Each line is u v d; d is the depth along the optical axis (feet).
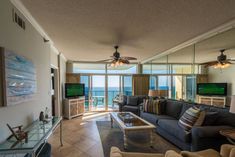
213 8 7.39
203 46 13.53
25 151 5.26
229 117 8.75
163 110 14.48
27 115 8.10
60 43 13.55
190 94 15.14
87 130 13.82
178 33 11.02
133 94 24.38
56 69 17.38
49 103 12.84
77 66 24.18
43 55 11.13
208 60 13.10
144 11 7.68
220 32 10.39
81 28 9.93
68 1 6.72
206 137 7.97
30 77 8.30
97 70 24.57
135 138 11.73
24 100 7.46
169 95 18.21
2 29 5.86
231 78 10.89
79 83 21.40
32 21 8.66
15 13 6.91
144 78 24.56
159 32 10.78
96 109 24.75
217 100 11.71
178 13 7.91
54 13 7.88
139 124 10.81
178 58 17.06
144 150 9.64
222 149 5.81
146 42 13.29
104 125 15.53
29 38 8.51
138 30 10.36
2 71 5.69
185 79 15.99
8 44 6.30
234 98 6.94
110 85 24.99
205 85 13.04
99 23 9.15
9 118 6.27
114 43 13.56
